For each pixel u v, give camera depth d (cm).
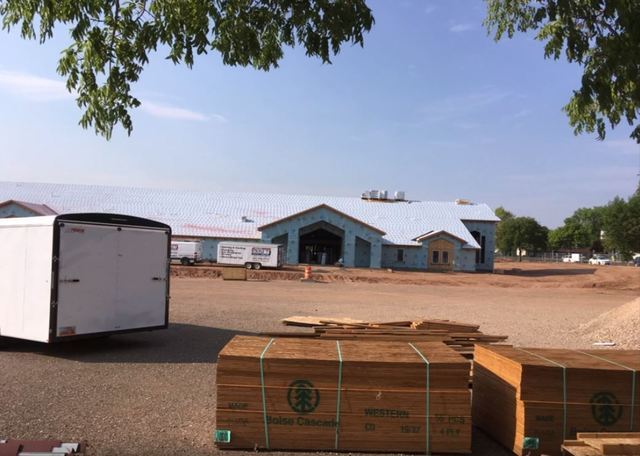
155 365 1059
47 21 599
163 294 1317
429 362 597
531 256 15600
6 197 6806
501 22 920
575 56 645
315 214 6406
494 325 1762
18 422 690
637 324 1427
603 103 623
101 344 1281
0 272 1202
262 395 599
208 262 6147
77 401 796
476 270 7188
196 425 696
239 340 701
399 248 6612
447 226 7069
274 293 2925
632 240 8181
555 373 591
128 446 619
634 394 593
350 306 2325
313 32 617
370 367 597
